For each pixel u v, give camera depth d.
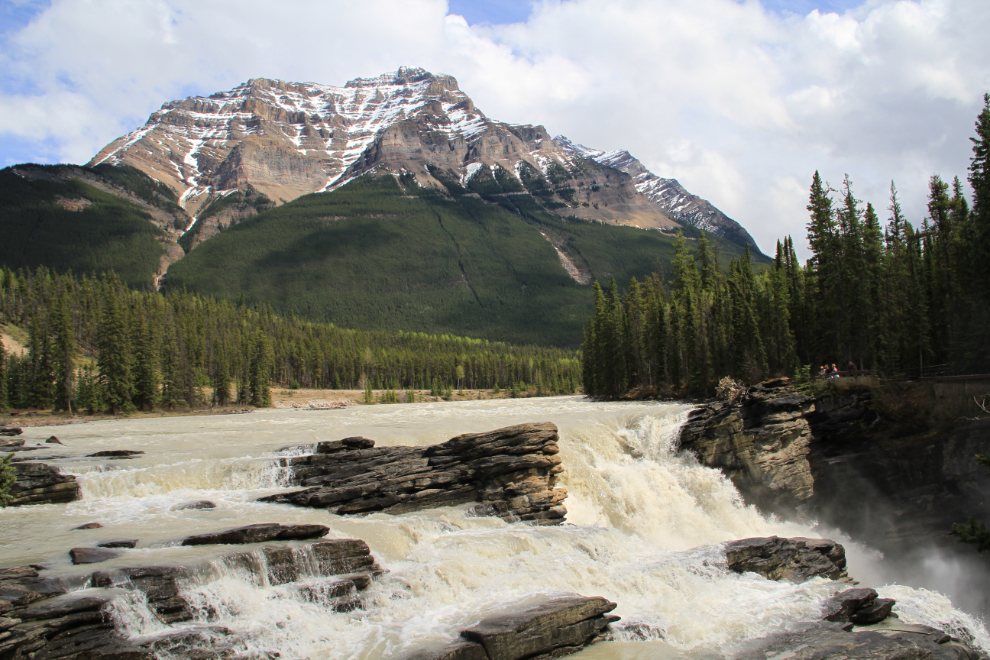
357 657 21.81
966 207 79.31
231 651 21.34
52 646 19.52
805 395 57.41
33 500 36.69
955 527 40.03
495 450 40.88
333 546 27.44
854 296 78.94
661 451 55.31
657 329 108.69
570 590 28.00
